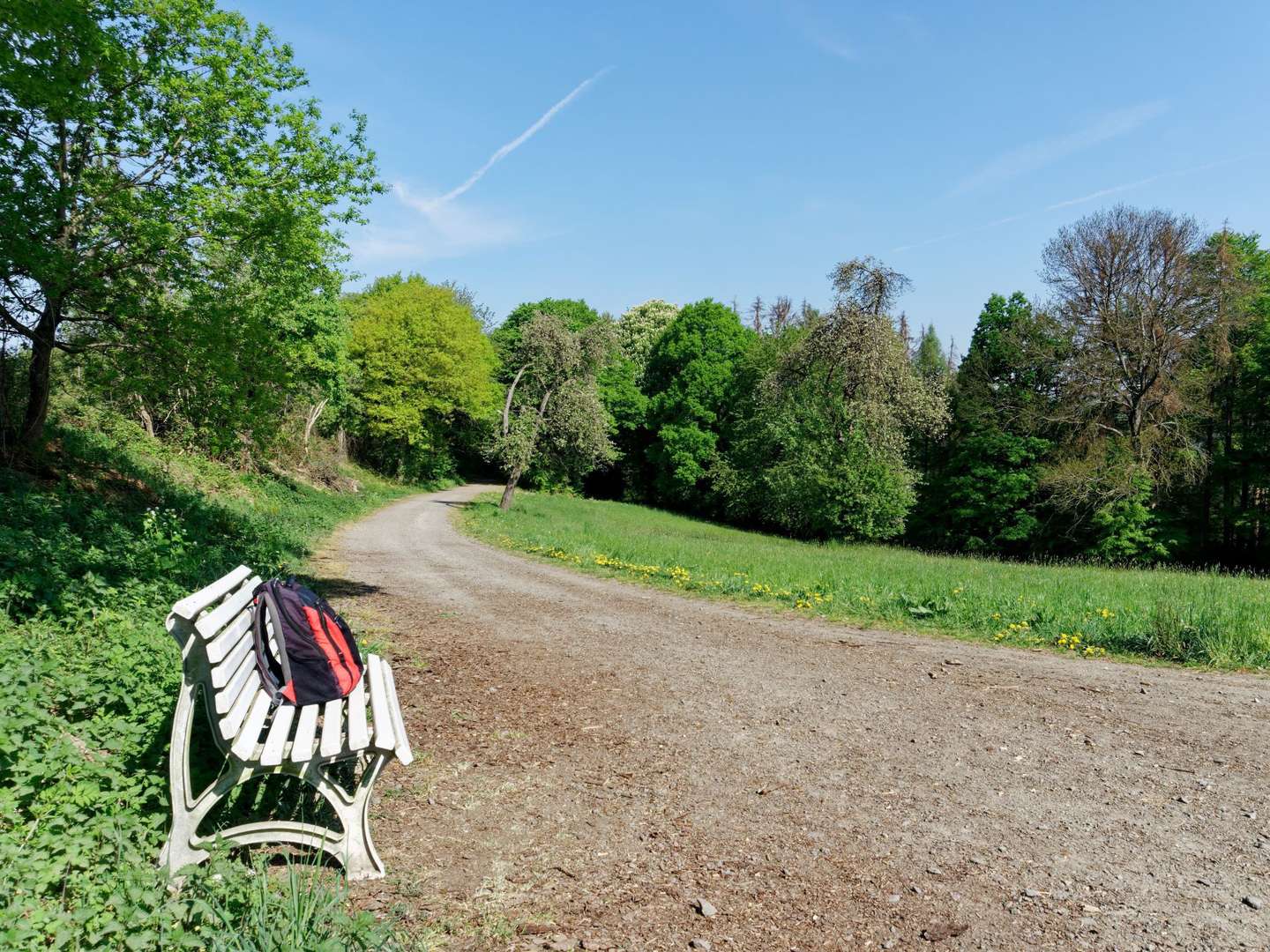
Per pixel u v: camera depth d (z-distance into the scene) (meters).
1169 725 5.83
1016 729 5.69
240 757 2.99
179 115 10.81
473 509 32.59
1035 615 9.83
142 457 16.12
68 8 8.70
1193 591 11.81
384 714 3.67
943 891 3.29
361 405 41.81
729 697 6.39
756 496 41.44
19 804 2.94
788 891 3.25
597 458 37.44
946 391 38.44
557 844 3.62
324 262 12.38
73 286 9.87
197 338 10.41
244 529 14.20
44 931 2.29
